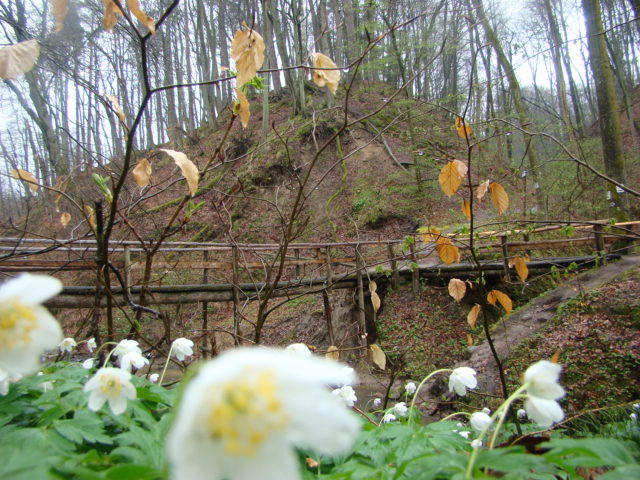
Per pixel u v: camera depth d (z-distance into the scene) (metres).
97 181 1.84
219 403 0.61
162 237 2.27
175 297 7.41
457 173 2.28
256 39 1.71
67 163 8.17
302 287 8.96
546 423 1.07
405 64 12.37
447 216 13.41
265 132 15.55
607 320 6.39
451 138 13.91
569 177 9.95
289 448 0.63
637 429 3.62
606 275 7.62
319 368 0.64
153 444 1.13
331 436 0.64
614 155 9.17
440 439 1.36
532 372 1.09
